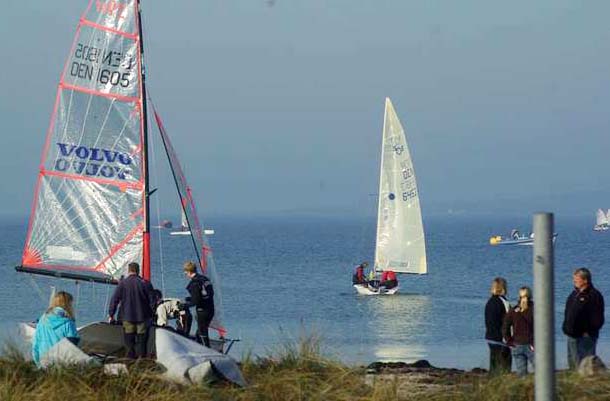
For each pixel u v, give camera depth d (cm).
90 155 8450
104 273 8400
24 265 8506
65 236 8462
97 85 8450
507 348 5894
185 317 7175
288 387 4456
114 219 8400
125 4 8444
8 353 5188
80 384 4434
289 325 15112
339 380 4547
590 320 5434
